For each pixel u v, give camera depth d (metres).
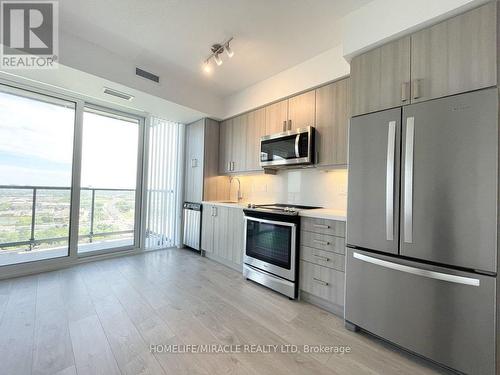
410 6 1.61
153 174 3.98
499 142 1.29
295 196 3.18
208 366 1.42
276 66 2.83
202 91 3.55
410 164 1.56
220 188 4.10
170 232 4.20
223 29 2.22
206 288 2.57
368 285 1.76
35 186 2.98
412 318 1.53
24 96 2.83
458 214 1.38
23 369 1.34
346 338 1.75
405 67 1.66
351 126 1.93
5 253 2.84
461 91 1.42
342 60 2.35
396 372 1.42
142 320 1.90
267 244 2.65
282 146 2.80
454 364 1.37
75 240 3.17
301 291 2.37
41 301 2.16
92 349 1.54
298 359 1.51
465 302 1.34
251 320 1.96
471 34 1.40
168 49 2.57
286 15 2.02
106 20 2.13
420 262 1.52
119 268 3.11
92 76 2.51
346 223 1.94
